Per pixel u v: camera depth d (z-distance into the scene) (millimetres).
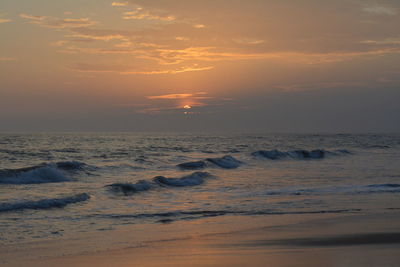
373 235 10062
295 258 7809
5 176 21141
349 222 11977
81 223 12070
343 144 83875
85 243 9633
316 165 35625
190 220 12688
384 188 19875
